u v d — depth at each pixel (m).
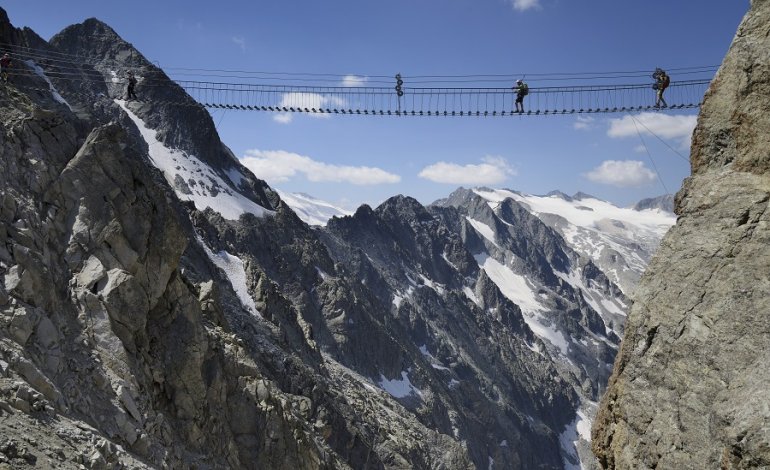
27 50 114.31
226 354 57.81
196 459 45.62
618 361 26.52
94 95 195.00
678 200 26.55
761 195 23.77
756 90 24.73
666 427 23.22
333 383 130.88
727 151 25.61
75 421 35.34
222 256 141.75
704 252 24.20
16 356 34.84
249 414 55.06
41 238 42.44
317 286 192.25
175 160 199.75
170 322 49.34
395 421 141.38
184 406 47.62
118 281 44.31
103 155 47.66
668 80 54.22
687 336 23.47
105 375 40.47
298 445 58.44
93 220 45.62
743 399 20.69
